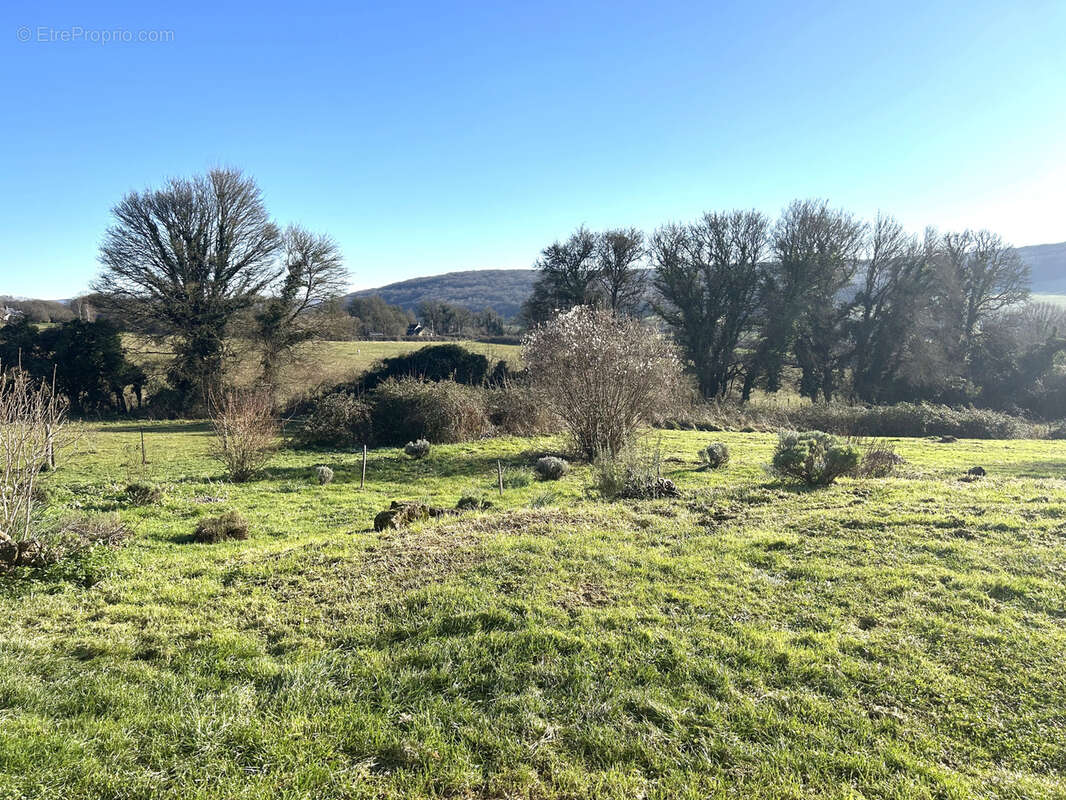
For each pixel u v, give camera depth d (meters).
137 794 2.85
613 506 8.64
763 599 5.09
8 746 3.06
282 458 18.00
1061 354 32.91
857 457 9.61
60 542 6.68
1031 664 3.92
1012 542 6.06
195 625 4.75
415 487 13.13
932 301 36.00
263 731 3.33
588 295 39.25
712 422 25.59
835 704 3.61
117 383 31.83
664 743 3.29
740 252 35.75
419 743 3.28
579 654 4.14
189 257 29.41
